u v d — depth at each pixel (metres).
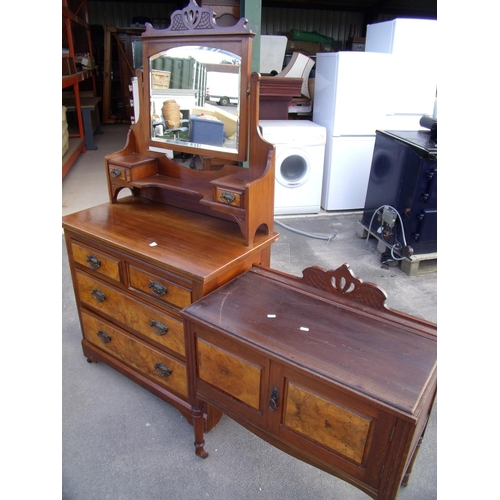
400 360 1.12
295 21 8.54
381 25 4.04
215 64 1.58
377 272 3.09
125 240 1.62
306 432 1.17
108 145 7.09
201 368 1.39
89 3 9.33
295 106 5.03
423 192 2.85
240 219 1.56
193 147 1.77
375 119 4.01
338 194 4.25
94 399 1.88
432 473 1.55
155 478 1.53
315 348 1.16
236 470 1.56
